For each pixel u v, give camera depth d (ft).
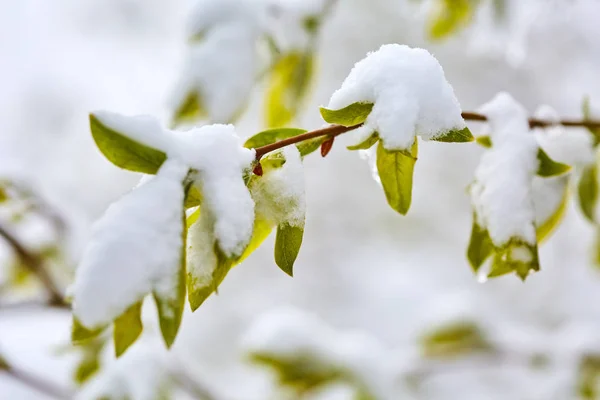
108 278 2.86
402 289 13.91
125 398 4.05
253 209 2.93
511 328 6.84
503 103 3.22
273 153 3.01
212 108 4.13
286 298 14.06
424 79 3.01
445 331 6.19
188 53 4.30
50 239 5.11
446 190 13.98
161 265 2.88
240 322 13.65
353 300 14.08
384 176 3.07
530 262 3.12
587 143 3.35
